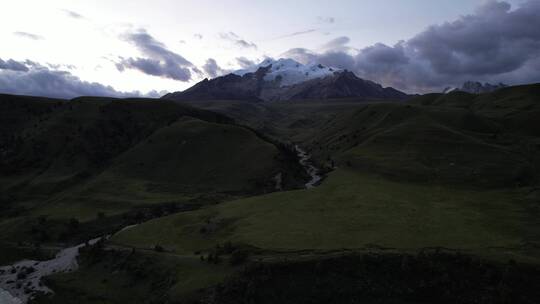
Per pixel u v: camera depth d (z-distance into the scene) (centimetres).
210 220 10094
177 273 7919
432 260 6650
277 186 14325
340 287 6469
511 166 12238
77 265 9675
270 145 17438
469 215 8925
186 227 10081
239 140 18375
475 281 6209
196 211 11100
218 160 17112
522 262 6366
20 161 18500
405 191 11025
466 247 7106
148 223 10875
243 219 9738
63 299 8194
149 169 17225
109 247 9838
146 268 8469
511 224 8281
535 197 9919
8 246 11394
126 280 8381
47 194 15900
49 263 10156
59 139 19838
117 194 14875
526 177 11525
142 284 8088
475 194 10738
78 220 12725
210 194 14262
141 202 13825
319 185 12438
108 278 8650
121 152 19400
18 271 9900
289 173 15138
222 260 7838
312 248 7538
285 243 7925
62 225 12481
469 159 13100
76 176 17275
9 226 12875
